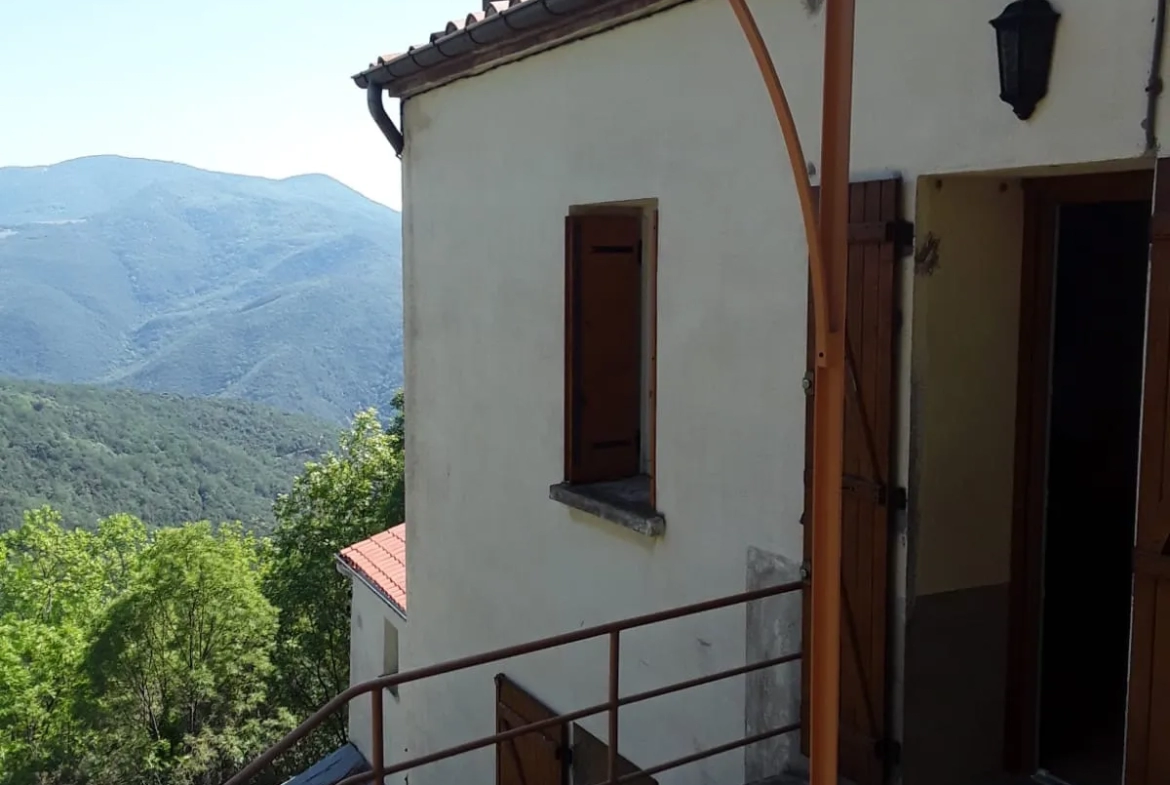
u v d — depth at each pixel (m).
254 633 23.81
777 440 4.05
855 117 3.61
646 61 4.64
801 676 3.96
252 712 23.83
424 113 6.70
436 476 6.89
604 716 5.21
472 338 6.34
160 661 23.16
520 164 5.68
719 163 4.26
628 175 4.80
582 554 5.34
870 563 3.62
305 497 24.81
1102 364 3.88
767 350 4.07
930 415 3.54
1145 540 2.77
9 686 23.20
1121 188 3.36
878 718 3.63
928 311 3.49
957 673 3.72
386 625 9.82
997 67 3.13
